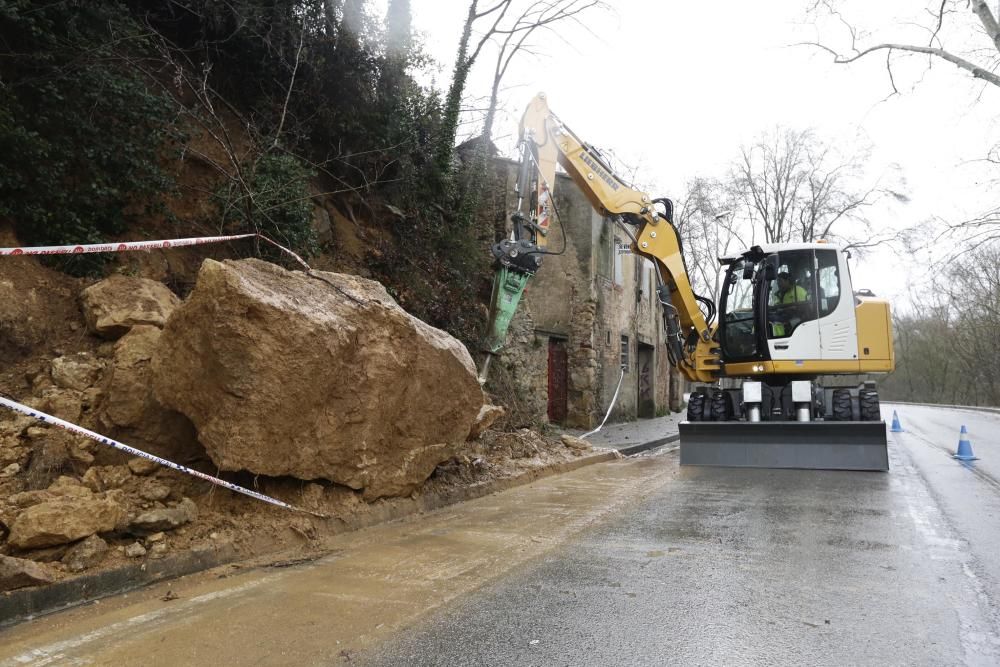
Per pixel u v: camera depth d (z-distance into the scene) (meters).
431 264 12.01
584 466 10.65
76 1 6.74
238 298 4.89
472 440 9.36
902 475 9.47
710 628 3.77
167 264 7.45
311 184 10.03
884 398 68.31
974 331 47.38
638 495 7.96
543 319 16.83
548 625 3.82
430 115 12.44
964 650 3.48
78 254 6.54
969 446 12.29
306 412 5.36
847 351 10.79
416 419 6.66
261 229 8.20
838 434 10.03
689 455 10.70
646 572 4.82
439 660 3.36
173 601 4.09
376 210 11.41
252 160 8.78
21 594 3.70
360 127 10.97
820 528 6.21
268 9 9.16
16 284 5.95
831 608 4.09
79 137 6.54
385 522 6.34
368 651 3.45
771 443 10.29
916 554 5.32
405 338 6.33
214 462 5.08
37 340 5.79
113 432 5.20
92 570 4.11
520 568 4.93
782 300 11.12
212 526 5.01
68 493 4.43
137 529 4.56
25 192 6.17
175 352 5.05
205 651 3.39
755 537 5.88
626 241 20.22
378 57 11.30
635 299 21.45
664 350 25.80
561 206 17.31
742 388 11.12
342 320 5.70
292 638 3.59
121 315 5.91
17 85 6.20
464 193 13.59
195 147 8.39
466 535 5.92
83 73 6.49
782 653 3.44
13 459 4.73
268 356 5.00
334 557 5.16
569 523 6.43
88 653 3.33
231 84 9.56
